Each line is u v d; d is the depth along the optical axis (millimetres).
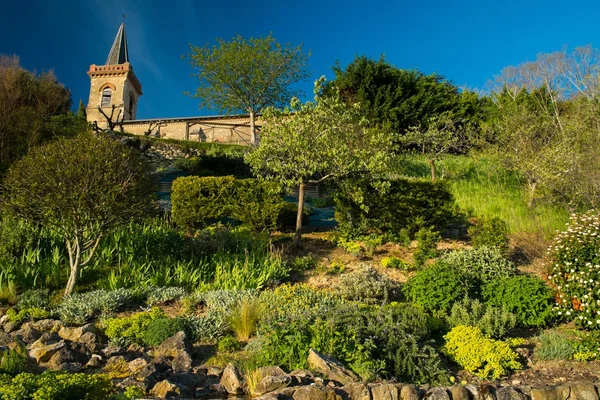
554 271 7793
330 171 12281
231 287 8734
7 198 8195
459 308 7250
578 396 4855
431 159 18656
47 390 3498
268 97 28656
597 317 6973
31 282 8336
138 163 8859
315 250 11859
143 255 9984
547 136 16984
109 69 49562
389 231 12852
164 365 5379
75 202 7742
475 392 4777
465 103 27125
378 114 24891
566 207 13281
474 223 14031
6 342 5859
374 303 8195
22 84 26172
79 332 6230
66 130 21891
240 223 13680
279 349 5477
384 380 5129
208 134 34531
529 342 6852
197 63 27812
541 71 29328
